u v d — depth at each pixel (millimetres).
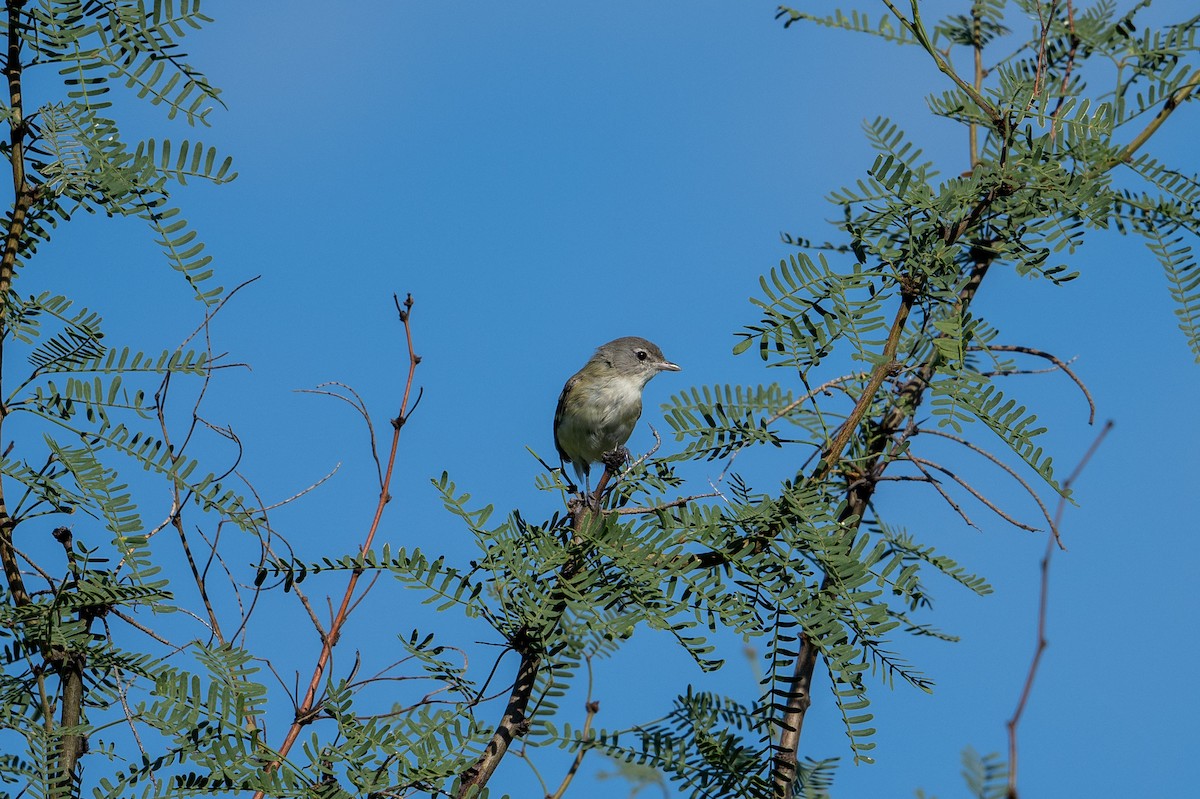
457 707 7020
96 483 7160
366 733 6707
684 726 7656
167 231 7344
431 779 6590
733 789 7223
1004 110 7887
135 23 7039
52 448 7188
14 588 7445
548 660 6961
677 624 6250
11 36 7168
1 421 7273
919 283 7074
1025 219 7223
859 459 7301
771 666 6512
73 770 7023
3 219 7309
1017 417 6504
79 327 7453
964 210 7328
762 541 6668
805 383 7062
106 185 7148
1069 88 9648
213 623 8055
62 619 7309
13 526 7414
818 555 6461
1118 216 8180
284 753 7582
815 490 6781
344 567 6711
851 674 5980
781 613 6469
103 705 7383
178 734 6691
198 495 7387
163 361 7523
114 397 7430
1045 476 6430
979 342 8797
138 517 7207
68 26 7031
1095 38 9234
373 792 6531
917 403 8773
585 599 6492
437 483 6723
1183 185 8031
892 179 7277
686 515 6715
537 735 7180
